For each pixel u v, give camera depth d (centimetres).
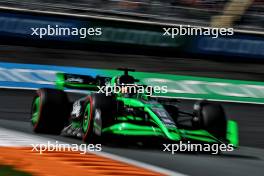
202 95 6712
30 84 6112
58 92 3625
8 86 6006
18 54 7369
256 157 3453
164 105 3359
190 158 3033
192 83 6762
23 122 4388
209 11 9500
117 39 8338
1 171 2189
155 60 8288
